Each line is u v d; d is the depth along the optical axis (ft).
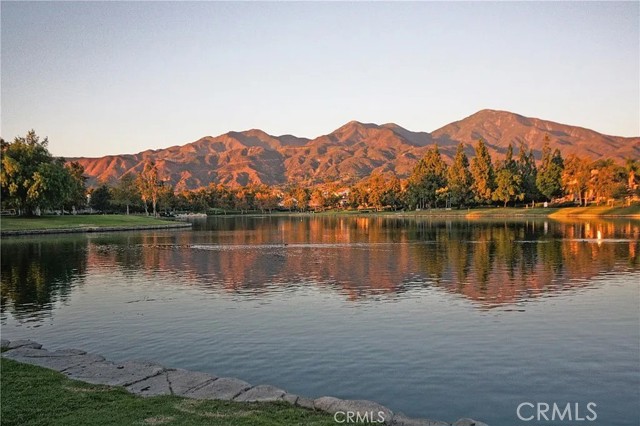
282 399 37.04
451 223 345.92
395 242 192.75
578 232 229.04
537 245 167.73
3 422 31.94
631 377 45.96
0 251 168.45
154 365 45.32
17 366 44.52
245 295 86.38
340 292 87.92
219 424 31.76
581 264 119.14
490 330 61.46
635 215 374.63
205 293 88.69
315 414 34.22
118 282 101.76
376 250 162.20
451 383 44.70
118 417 32.83
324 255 149.89
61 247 184.44
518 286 91.25
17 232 254.88
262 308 75.46
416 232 253.24
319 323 65.72
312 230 295.07
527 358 51.16
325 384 44.70
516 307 74.08
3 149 302.25
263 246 184.75
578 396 41.88
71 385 39.45
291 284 97.09
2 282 102.58
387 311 72.23
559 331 60.90
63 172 317.22
